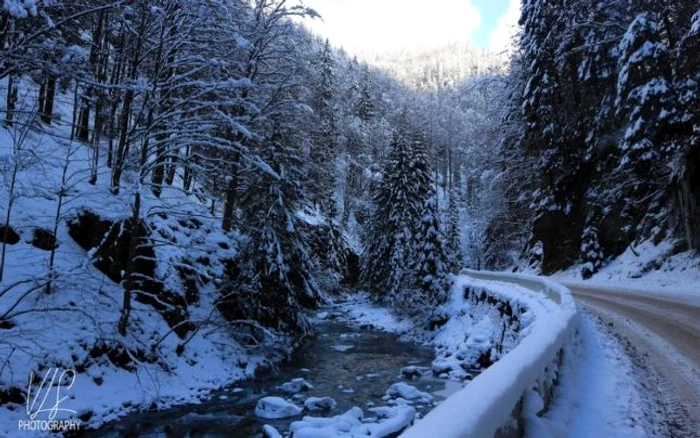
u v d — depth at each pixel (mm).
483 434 2439
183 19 14086
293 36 22625
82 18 13445
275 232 18297
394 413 11086
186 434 10086
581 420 5238
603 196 32375
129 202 12812
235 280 18469
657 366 7809
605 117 31484
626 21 30250
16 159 10312
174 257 16766
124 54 15578
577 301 18062
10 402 9297
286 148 18953
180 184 30281
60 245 13680
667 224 25172
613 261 29109
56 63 10523
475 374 16375
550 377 5305
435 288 28312
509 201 44750
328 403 12219
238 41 14203
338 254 42781
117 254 14672
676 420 5312
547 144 36656
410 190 32812
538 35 34344
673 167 24719
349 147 73000
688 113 23297
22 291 11539
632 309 14742
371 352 20938
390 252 33625
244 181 20406
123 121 14320
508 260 49250
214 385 13773
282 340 19078
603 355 8766
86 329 11898
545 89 33781
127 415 10922
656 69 24766
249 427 10609
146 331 13742
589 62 30922
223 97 15680
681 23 25984
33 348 10352
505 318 18125
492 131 47594
